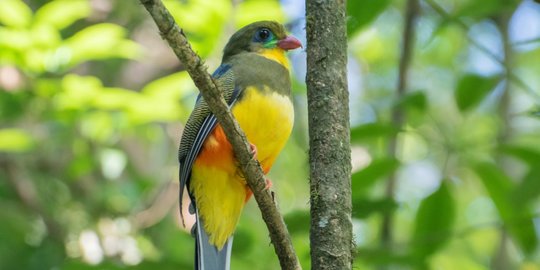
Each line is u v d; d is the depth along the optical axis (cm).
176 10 1247
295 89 1484
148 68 1747
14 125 1638
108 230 1595
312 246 615
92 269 1022
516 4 984
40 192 1678
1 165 1658
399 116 1101
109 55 1302
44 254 1592
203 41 1263
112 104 1341
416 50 2003
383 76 2084
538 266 1430
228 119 621
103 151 1554
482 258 1758
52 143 1606
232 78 805
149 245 1557
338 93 632
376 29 2073
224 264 793
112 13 1750
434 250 985
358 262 993
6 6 1257
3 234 1609
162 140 1747
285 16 1239
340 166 620
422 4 1358
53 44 1280
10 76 1344
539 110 943
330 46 638
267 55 912
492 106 1673
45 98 1360
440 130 1009
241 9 1250
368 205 962
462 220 1827
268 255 1241
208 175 797
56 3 1269
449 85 1972
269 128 800
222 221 805
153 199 1634
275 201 654
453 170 996
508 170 1267
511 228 995
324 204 615
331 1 645
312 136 627
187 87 1341
